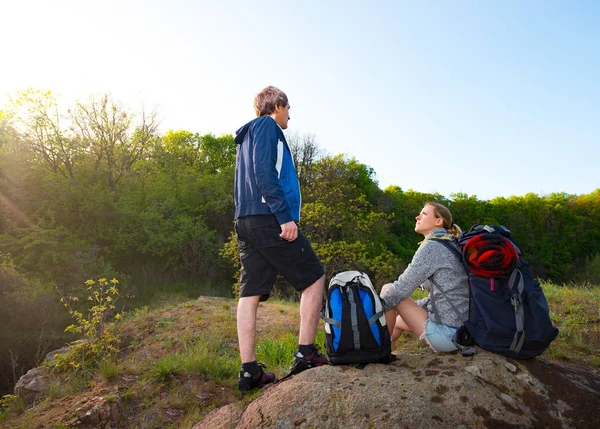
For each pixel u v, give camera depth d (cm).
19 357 1449
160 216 2778
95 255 2336
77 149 2647
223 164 4244
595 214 5912
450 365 291
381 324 295
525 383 277
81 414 355
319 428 250
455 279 308
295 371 312
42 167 2567
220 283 2834
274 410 269
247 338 314
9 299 1598
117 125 2738
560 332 460
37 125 2523
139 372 441
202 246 2791
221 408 324
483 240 295
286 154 304
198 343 641
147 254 2788
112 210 2580
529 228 5394
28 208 2384
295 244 295
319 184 2261
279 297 1652
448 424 247
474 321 295
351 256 1825
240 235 309
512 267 292
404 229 4347
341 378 284
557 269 5300
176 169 3375
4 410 492
